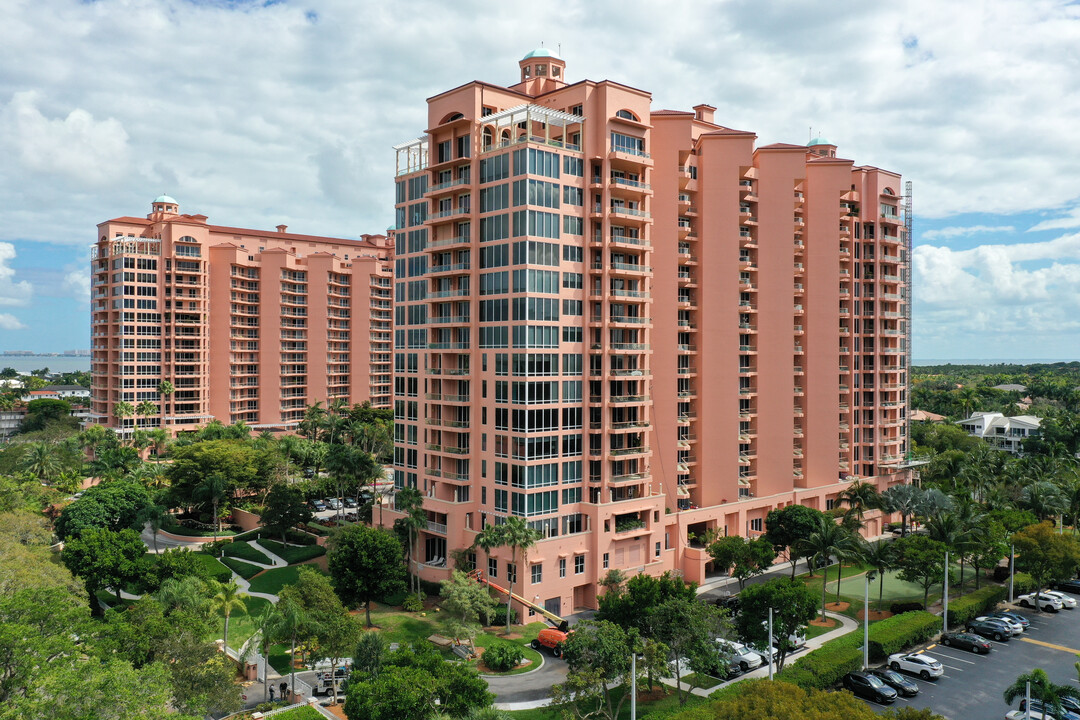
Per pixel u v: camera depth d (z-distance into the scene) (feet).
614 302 312.71
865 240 432.25
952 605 262.47
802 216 405.39
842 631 256.93
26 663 143.74
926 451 504.43
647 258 326.65
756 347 379.96
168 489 401.49
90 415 611.47
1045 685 170.30
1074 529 355.36
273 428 625.82
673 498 338.75
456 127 318.65
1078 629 261.65
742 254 376.27
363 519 370.32
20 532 266.77
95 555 264.72
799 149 381.40
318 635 199.00
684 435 352.69
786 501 375.25
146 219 612.29
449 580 273.54
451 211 319.88
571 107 314.76
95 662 144.87
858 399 431.02
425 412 329.31
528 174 286.46
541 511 289.33
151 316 568.00
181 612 205.26
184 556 277.85
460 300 313.32
